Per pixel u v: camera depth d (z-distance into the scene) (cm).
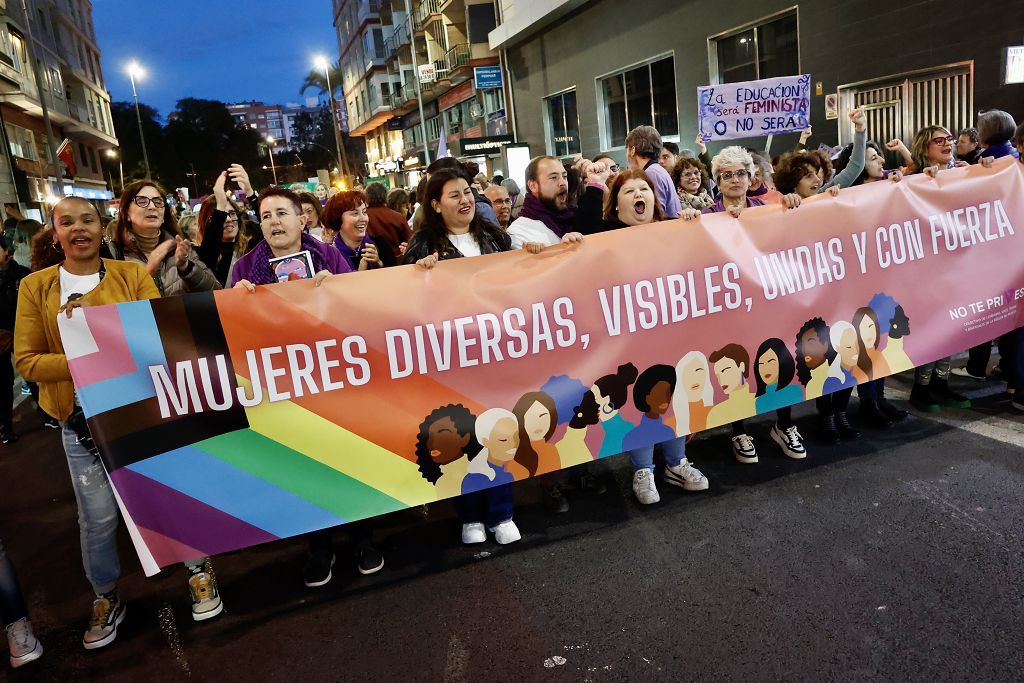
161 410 287
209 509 296
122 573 372
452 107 3644
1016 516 327
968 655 245
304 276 327
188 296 290
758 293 367
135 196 351
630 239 347
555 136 2278
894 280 396
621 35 1772
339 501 311
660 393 355
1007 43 906
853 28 1110
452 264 322
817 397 419
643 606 292
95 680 284
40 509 472
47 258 343
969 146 655
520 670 262
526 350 332
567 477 383
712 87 661
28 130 2994
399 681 263
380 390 313
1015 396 448
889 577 293
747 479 395
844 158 551
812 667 247
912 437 424
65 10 3897
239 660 287
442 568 340
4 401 627
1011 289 427
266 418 300
